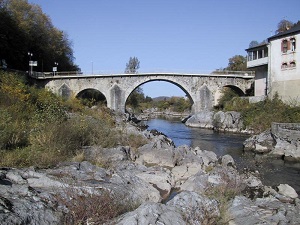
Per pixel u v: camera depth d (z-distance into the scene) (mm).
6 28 51844
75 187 9211
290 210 9992
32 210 7297
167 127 54625
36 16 68750
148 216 7215
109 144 19156
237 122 44625
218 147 31172
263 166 22109
